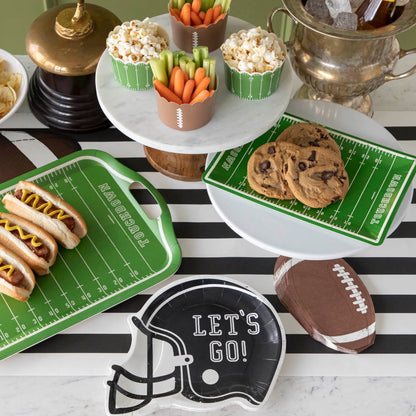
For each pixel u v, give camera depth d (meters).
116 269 0.96
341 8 0.97
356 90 1.04
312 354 0.91
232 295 0.94
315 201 0.91
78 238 0.97
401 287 0.97
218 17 0.98
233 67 0.93
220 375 0.87
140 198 1.06
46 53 1.02
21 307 0.92
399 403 0.88
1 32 1.82
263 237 0.90
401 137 1.15
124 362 0.87
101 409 0.86
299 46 1.03
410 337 0.92
